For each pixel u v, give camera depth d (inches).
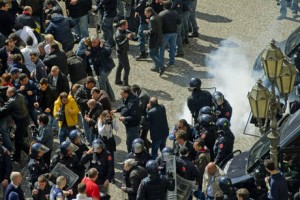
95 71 2672.2
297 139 2022.6
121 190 2261.3
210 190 2048.5
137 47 3085.6
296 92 2385.6
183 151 2062.0
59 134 2417.6
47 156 2325.3
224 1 3469.5
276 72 1745.8
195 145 2137.1
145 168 2118.6
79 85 2477.9
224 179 1936.5
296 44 2613.2
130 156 2144.4
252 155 2129.7
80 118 2598.4
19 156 2433.6
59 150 2165.4
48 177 2091.5
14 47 2623.0
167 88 2829.7
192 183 2062.0
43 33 3107.8
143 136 2354.8
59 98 2394.2
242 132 2576.3
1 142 2255.2
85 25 3043.8
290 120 2133.4
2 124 2378.2
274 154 1882.4
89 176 2039.9
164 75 2903.5
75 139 2176.4
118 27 2738.7
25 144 2411.4
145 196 1990.7
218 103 2319.1
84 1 2992.1
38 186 2055.9
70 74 2637.8
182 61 2994.6
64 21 2829.7
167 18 2844.5
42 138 2294.5
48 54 2608.3
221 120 2178.9
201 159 2126.0
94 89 2362.2
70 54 2667.3
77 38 3063.5
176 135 2165.4
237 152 2386.8
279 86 1776.6
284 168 2041.1
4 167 2182.6
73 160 2139.5
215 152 2193.7
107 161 2148.1
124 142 2536.9
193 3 3102.9
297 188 2031.3
